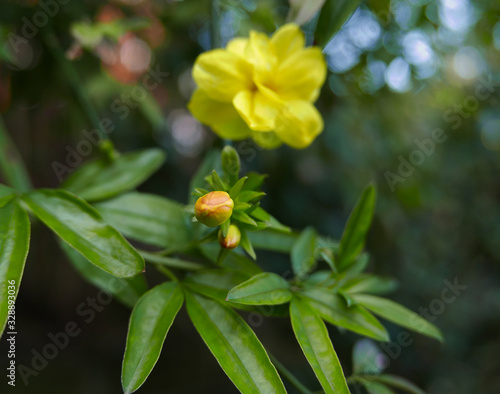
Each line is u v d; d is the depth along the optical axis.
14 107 0.42
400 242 0.75
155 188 0.77
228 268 0.26
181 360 1.00
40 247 1.06
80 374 0.94
